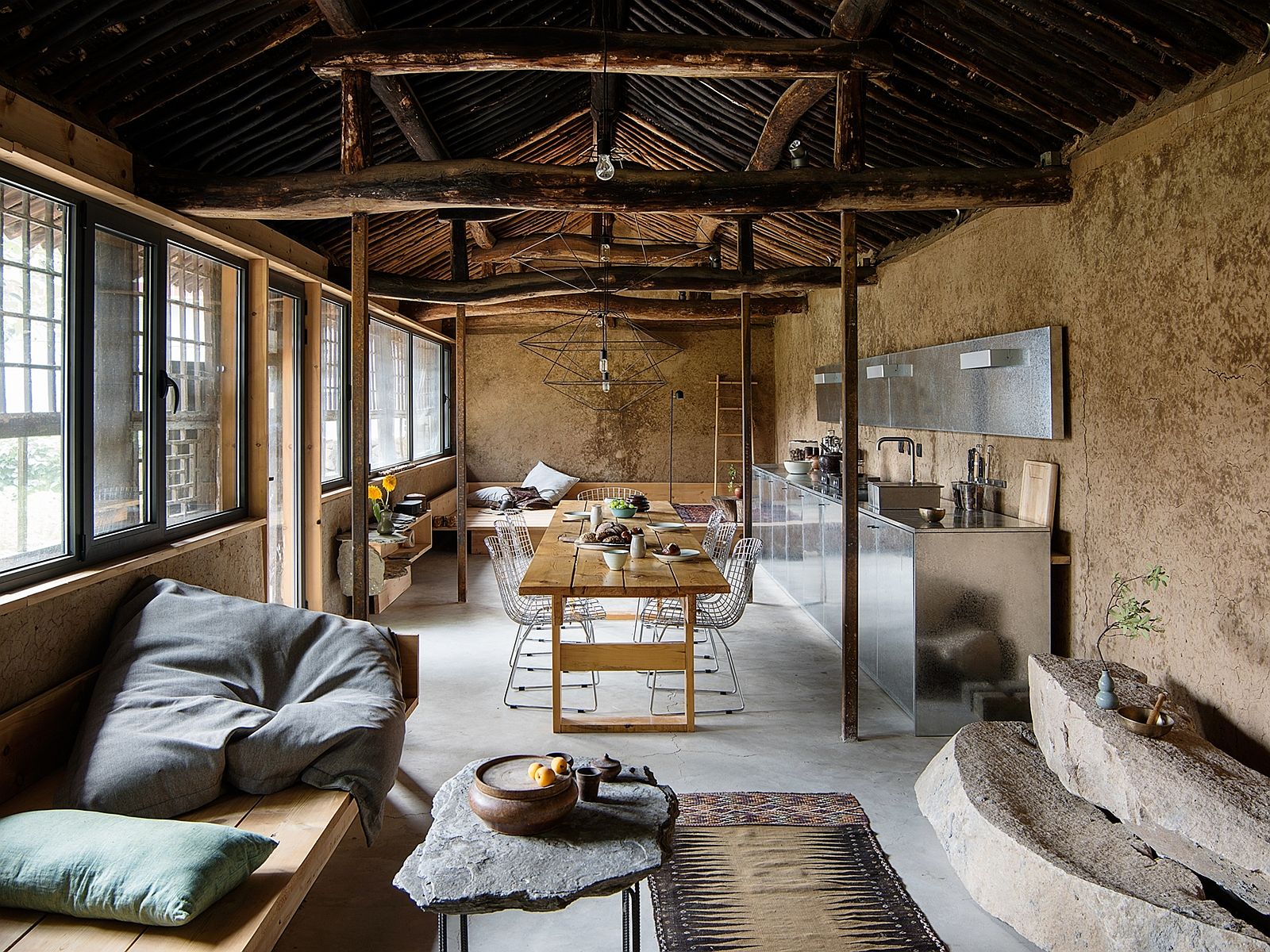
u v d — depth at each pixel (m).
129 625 3.30
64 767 3.01
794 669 5.56
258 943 2.12
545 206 4.09
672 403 11.70
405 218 6.62
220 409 4.74
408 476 8.66
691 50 3.87
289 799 2.81
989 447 5.25
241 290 4.84
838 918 2.77
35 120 3.05
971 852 2.92
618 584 4.35
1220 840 2.50
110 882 2.14
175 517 4.21
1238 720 3.17
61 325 3.23
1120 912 2.37
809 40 3.99
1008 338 4.77
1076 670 3.51
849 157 4.13
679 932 2.69
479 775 2.40
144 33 3.27
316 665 3.44
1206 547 3.34
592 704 4.84
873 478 7.00
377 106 4.88
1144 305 3.70
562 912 2.86
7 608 2.71
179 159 4.25
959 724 4.39
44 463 3.12
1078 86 3.84
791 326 10.41
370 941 2.66
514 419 11.68
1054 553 4.44
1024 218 4.75
